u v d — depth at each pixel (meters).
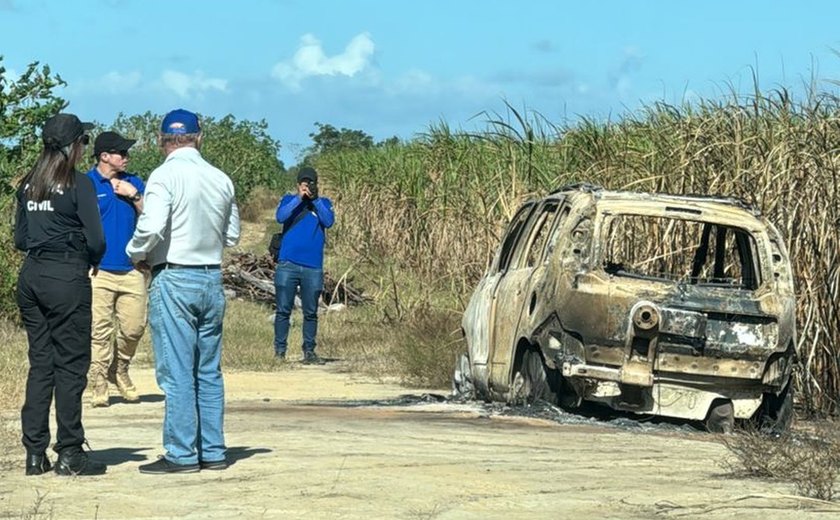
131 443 10.86
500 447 10.41
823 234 14.31
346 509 7.76
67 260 9.20
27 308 9.25
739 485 8.71
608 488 8.49
